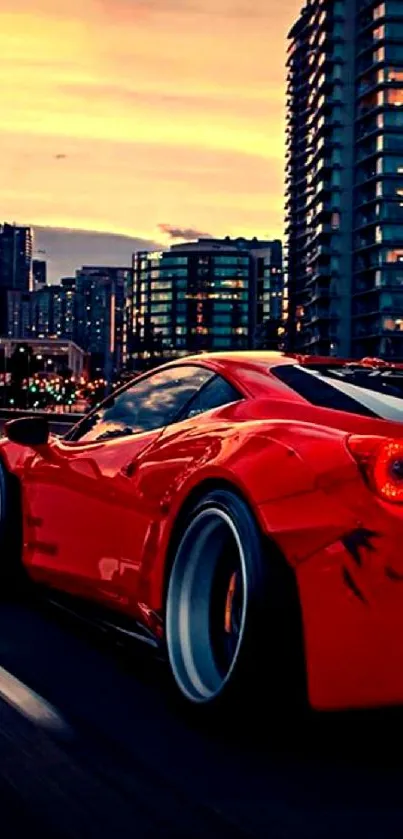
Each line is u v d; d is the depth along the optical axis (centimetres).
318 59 12556
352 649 293
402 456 297
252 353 442
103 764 297
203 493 346
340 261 12131
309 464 308
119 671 404
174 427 407
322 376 396
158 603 363
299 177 14975
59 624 491
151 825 254
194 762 303
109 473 422
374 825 259
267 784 286
